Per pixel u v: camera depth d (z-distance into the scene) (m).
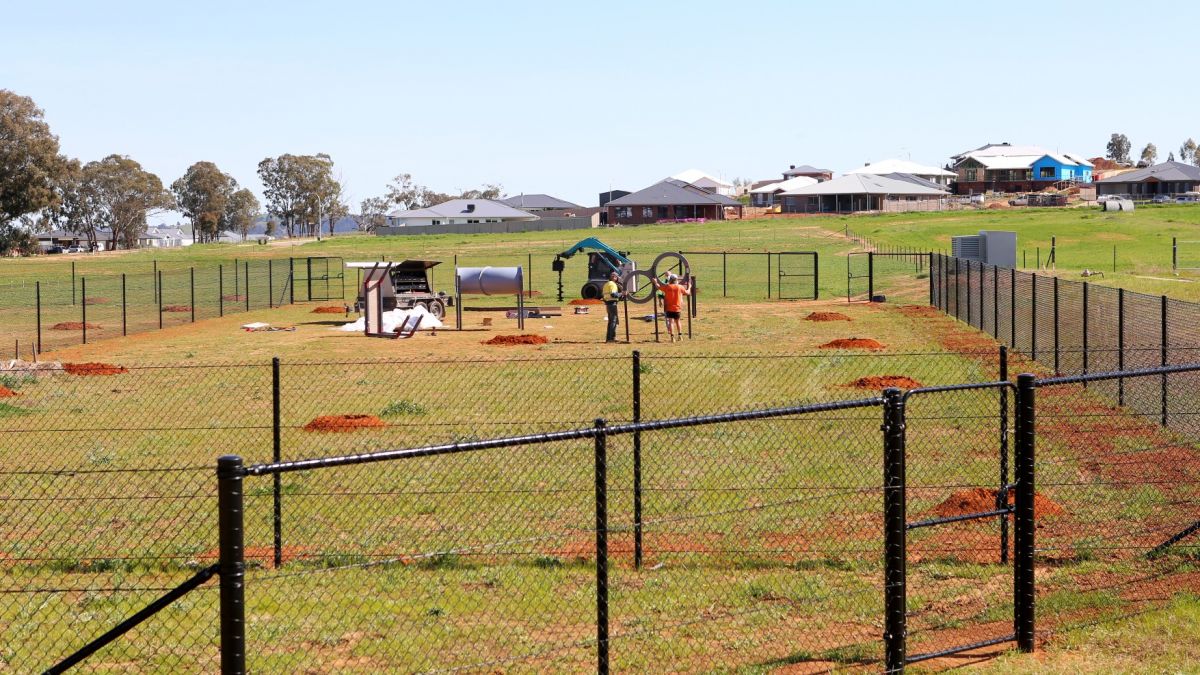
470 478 14.48
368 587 10.12
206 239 195.88
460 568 10.69
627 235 105.69
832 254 78.00
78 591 9.76
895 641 7.93
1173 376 17.42
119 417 20.36
